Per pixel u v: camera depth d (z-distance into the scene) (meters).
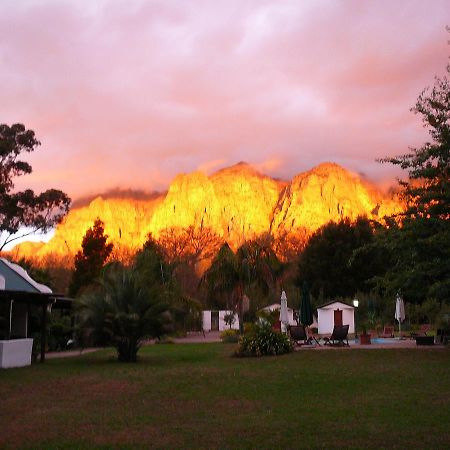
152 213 184.12
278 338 20.83
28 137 46.19
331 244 55.91
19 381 14.22
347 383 12.73
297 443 7.60
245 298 43.59
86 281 57.44
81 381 14.08
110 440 7.89
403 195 20.59
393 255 20.91
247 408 10.07
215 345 27.56
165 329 19.52
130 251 95.50
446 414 9.21
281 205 171.12
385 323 43.28
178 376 14.59
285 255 81.69
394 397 10.82
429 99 19.48
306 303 30.03
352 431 8.18
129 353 19.61
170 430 8.45
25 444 7.71
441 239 18.44
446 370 14.77
